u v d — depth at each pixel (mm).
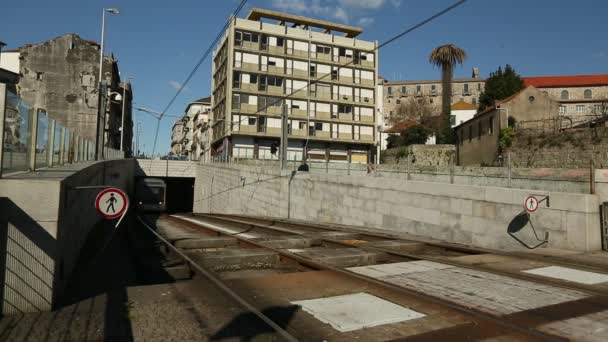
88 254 11633
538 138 32406
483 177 17062
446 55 51688
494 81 58062
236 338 4922
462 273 8594
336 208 22797
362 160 63969
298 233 16328
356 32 65000
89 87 53375
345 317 5664
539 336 4957
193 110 107562
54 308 6023
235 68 56312
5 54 54188
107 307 6074
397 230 18500
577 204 11844
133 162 50344
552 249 12055
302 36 60375
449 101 52625
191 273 8891
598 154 27453
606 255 10945
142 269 9242
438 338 4934
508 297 6746
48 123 10914
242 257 10211
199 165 54312
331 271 8578
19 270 5762
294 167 31062
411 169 24359
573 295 6918
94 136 53094
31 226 5863
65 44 53031
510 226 13555
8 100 7117
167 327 5258
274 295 6781
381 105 99688
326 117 61156
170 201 71375
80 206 10984
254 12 58562
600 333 5172
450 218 15789
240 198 35344
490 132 38938
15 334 4965
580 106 67938
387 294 6863
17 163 7852
